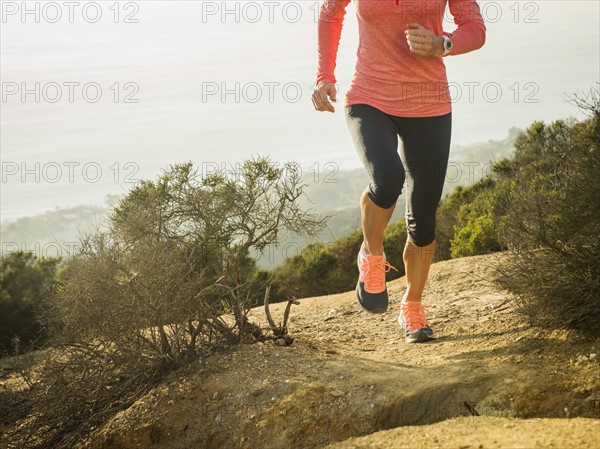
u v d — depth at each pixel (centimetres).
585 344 438
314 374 468
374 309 503
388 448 351
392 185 457
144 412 481
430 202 498
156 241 532
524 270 484
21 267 1336
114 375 519
